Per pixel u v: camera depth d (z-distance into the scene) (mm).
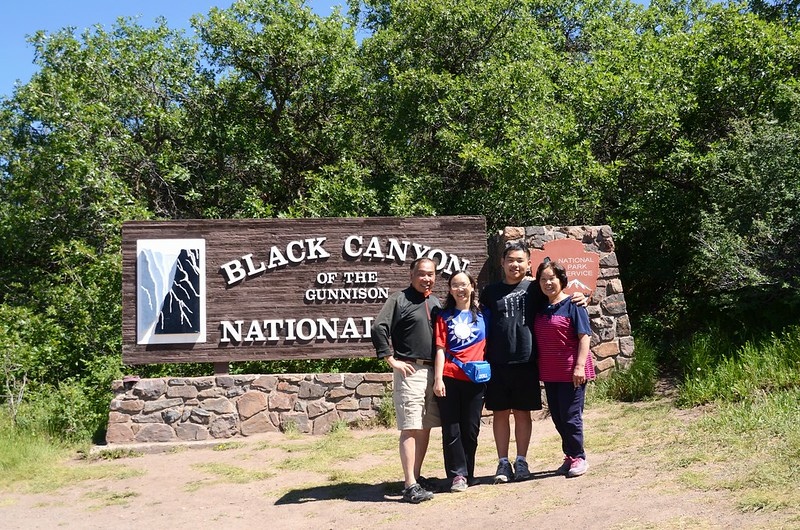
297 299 8859
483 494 5352
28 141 15844
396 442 7801
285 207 14672
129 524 5625
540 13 16266
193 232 8781
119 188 12297
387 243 9023
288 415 8672
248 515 5656
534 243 9203
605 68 12656
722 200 10258
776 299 9289
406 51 13828
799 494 4285
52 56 14172
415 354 5453
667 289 12148
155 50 14070
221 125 14156
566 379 5531
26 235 14055
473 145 11555
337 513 5430
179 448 8219
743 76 11703
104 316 11047
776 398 6602
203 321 8703
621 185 12609
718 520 4086
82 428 8766
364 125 14594
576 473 5496
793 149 9555
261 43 13523
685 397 7734
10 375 10086
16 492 6695
